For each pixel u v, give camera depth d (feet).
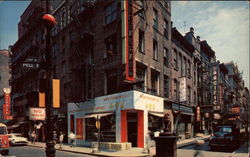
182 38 76.69
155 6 66.33
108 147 53.42
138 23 57.26
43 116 52.65
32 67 20.72
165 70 67.56
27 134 80.69
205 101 77.66
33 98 64.28
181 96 69.41
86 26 68.44
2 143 39.93
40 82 18.52
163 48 68.08
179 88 70.44
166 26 71.87
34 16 58.34
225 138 44.06
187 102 73.46
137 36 56.80
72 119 72.69
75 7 72.54
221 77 74.69
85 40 65.62
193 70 82.28
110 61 59.31
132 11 54.44
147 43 60.80
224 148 45.83
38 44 56.03
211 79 77.56
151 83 62.28
